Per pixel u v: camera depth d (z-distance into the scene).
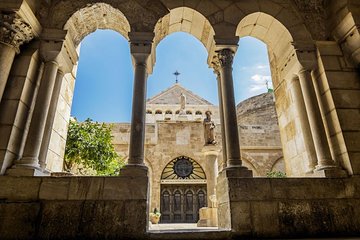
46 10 5.23
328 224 4.22
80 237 3.88
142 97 4.91
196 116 31.28
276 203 4.29
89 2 5.34
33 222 3.86
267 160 19.61
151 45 5.18
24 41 4.78
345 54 5.38
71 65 5.68
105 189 4.18
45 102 4.70
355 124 4.80
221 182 4.81
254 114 24.28
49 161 5.64
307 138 5.29
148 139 18.94
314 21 5.69
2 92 4.34
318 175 4.71
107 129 10.89
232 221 4.11
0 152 4.11
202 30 5.92
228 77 5.28
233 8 5.65
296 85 5.70
